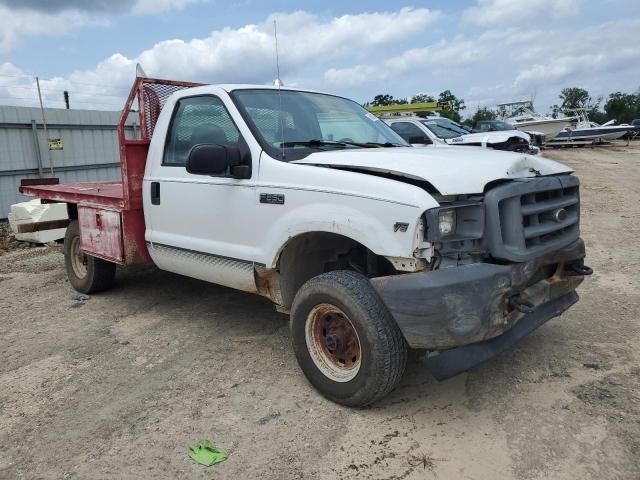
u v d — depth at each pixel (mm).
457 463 2904
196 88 4621
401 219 3082
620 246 7551
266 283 4121
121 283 6621
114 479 2885
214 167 3842
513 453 2963
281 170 3756
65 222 6590
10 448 3203
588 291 5605
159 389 3871
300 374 4023
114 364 4320
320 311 3568
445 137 15023
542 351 4199
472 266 3068
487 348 3207
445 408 3467
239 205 4039
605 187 13992
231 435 3256
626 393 3521
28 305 6004
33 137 13266
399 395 3662
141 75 5297
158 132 4828
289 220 3662
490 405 3469
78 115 14281
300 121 4398
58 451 3154
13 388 3963
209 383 3936
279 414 3469
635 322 4719
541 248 3375
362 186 3293
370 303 3219
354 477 2828
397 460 2951
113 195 5438
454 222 3195
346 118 4828
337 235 3676
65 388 3936
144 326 5152
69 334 5020
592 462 2852
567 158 24078
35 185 7348
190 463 2998
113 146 15414
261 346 4559
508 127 20266
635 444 2979
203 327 5059
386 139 4855
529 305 3148
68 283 6902
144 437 3268
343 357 3504
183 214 4551
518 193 3221
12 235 10766
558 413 3328
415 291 3020
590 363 3971
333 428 3281
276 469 2918
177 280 6695
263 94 4465
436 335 3041
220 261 4301
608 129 31812
